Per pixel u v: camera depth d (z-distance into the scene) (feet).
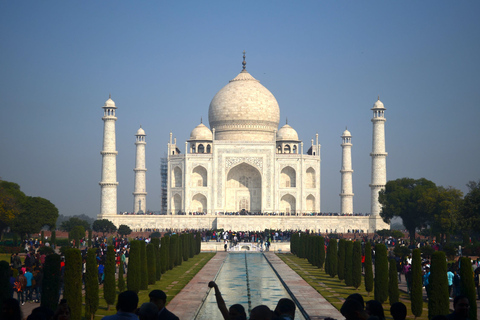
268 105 652.07
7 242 393.29
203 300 205.16
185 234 365.81
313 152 627.46
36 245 386.73
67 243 422.00
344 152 640.99
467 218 379.14
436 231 470.80
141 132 634.43
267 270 319.88
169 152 619.67
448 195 469.16
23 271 198.08
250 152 606.55
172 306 189.98
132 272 212.23
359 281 236.43
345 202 637.30
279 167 607.37
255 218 561.43
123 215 563.07
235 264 355.77
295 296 213.05
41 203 453.58
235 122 644.69
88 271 165.48
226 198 623.36
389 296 192.65
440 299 155.63
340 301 201.57
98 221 531.09
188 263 350.23
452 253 328.08
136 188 632.38
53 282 146.92
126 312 79.82
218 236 515.09
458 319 86.12
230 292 232.53
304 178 609.42
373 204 582.35
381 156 583.99
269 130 654.12
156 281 258.16
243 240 515.91
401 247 313.53
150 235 496.64
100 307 188.55
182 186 606.96
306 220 563.89
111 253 185.47
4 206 406.62
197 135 631.97
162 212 651.66
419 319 171.01
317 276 281.54
